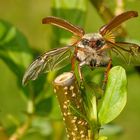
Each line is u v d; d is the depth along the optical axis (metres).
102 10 0.42
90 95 0.31
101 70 0.36
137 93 0.78
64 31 0.42
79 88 0.31
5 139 0.40
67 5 0.41
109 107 0.31
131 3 0.47
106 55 0.30
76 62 0.30
